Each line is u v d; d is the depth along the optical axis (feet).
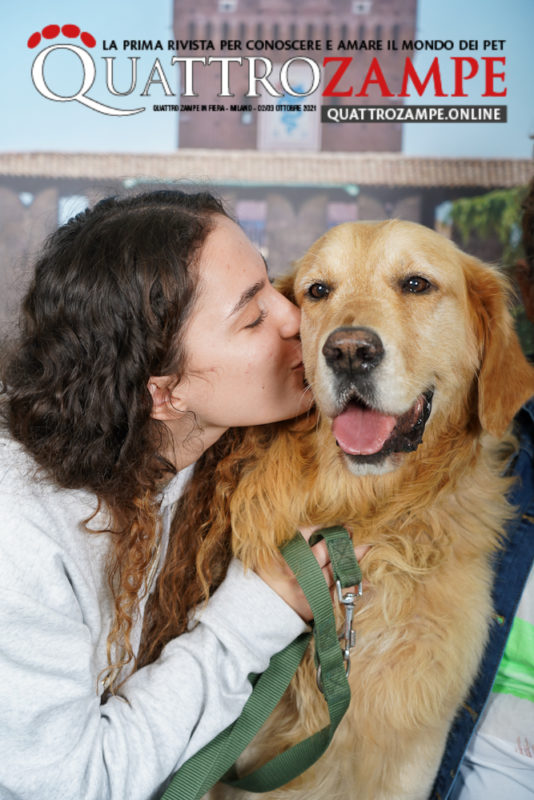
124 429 4.09
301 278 4.85
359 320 4.15
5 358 4.50
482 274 4.95
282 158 15.83
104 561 4.01
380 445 4.15
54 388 4.04
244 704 3.98
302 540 4.15
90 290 4.00
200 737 3.71
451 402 4.63
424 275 4.45
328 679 3.97
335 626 4.05
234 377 4.21
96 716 3.60
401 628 4.37
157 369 4.04
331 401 4.21
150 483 4.08
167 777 3.75
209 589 4.57
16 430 4.10
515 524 4.78
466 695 4.53
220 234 4.24
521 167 14.32
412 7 13.78
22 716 3.34
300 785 4.44
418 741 4.38
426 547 4.50
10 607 3.36
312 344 4.53
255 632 3.93
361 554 4.52
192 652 3.82
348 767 4.41
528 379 4.77
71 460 3.94
